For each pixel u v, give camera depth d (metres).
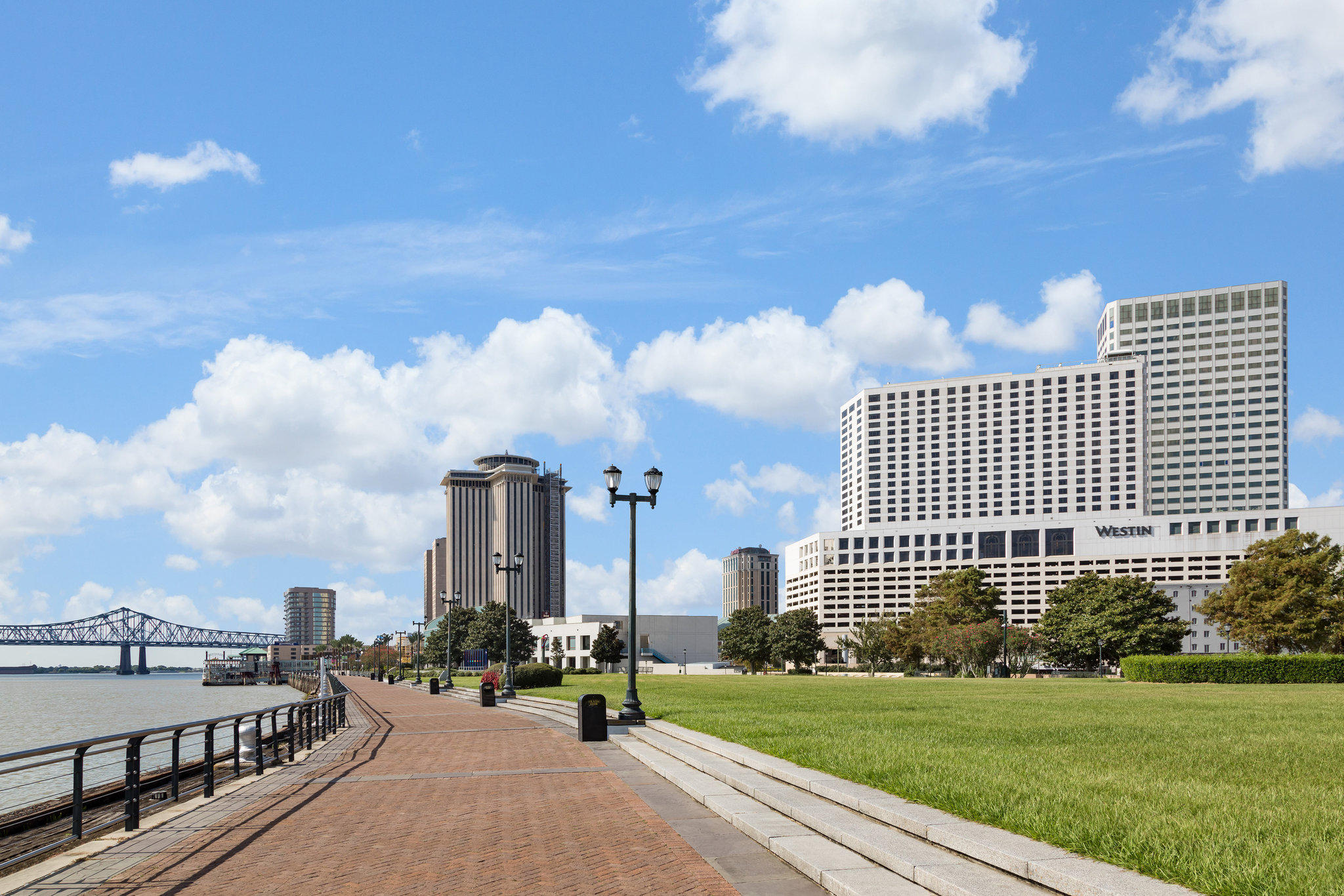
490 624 134.50
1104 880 6.61
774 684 52.00
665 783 14.50
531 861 9.13
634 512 26.03
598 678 67.06
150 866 9.16
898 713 23.69
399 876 8.59
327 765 17.97
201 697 159.25
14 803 26.00
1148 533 178.62
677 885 8.16
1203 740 16.05
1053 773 11.55
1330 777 11.33
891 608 195.50
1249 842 7.63
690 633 184.12
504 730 26.06
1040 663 118.00
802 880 8.30
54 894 8.12
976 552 192.12
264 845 10.05
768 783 12.45
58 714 96.94
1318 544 63.75
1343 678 47.94
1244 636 63.84
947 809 9.45
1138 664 54.69
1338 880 6.47
